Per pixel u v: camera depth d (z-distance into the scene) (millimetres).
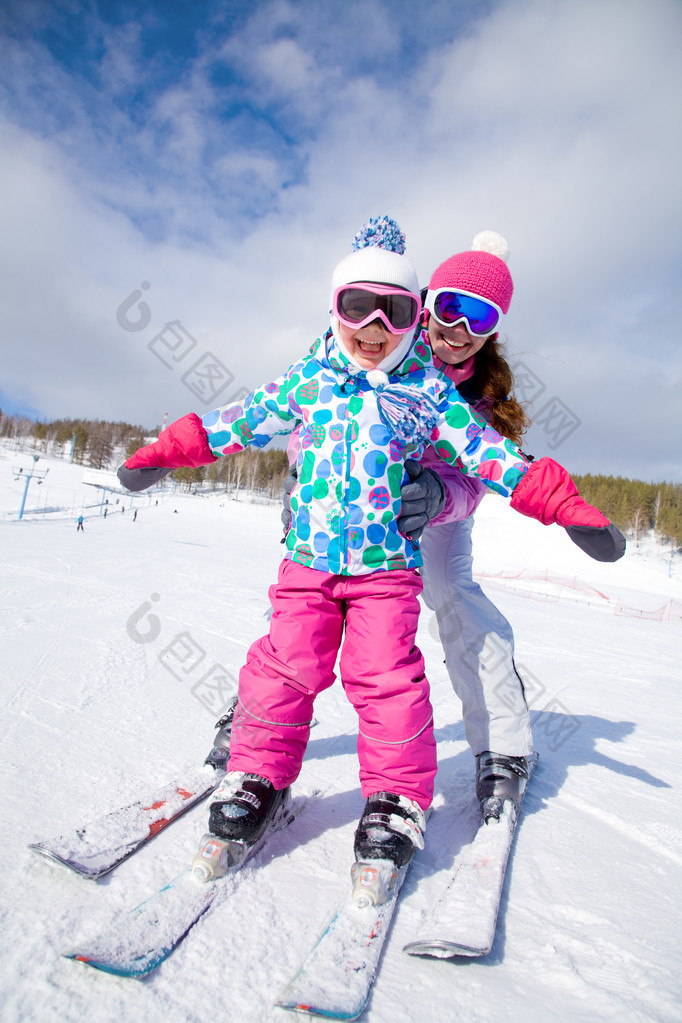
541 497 1395
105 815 1324
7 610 4457
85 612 4742
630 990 943
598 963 1021
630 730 3059
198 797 1461
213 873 1129
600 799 1868
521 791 1629
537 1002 907
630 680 5383
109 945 897
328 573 1379
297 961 949
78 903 1036
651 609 21141
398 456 1459
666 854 1512
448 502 1685
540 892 1268
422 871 1324
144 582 7574
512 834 1499
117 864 1151
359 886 1101
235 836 1179
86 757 1710
